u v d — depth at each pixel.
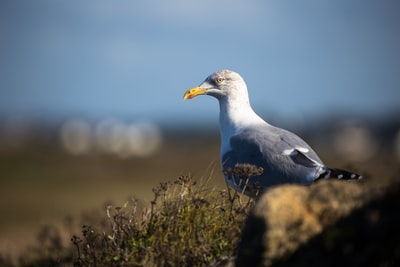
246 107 13.13
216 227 9.57
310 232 7.43
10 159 99.31
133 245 9.50
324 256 7.21
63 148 158.62
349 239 7.18
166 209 10.10
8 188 60.25
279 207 7.61
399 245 6.82
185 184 10.30
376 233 7.04
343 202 7.57
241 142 11.86
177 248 9.22
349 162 11.48
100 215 15.23
